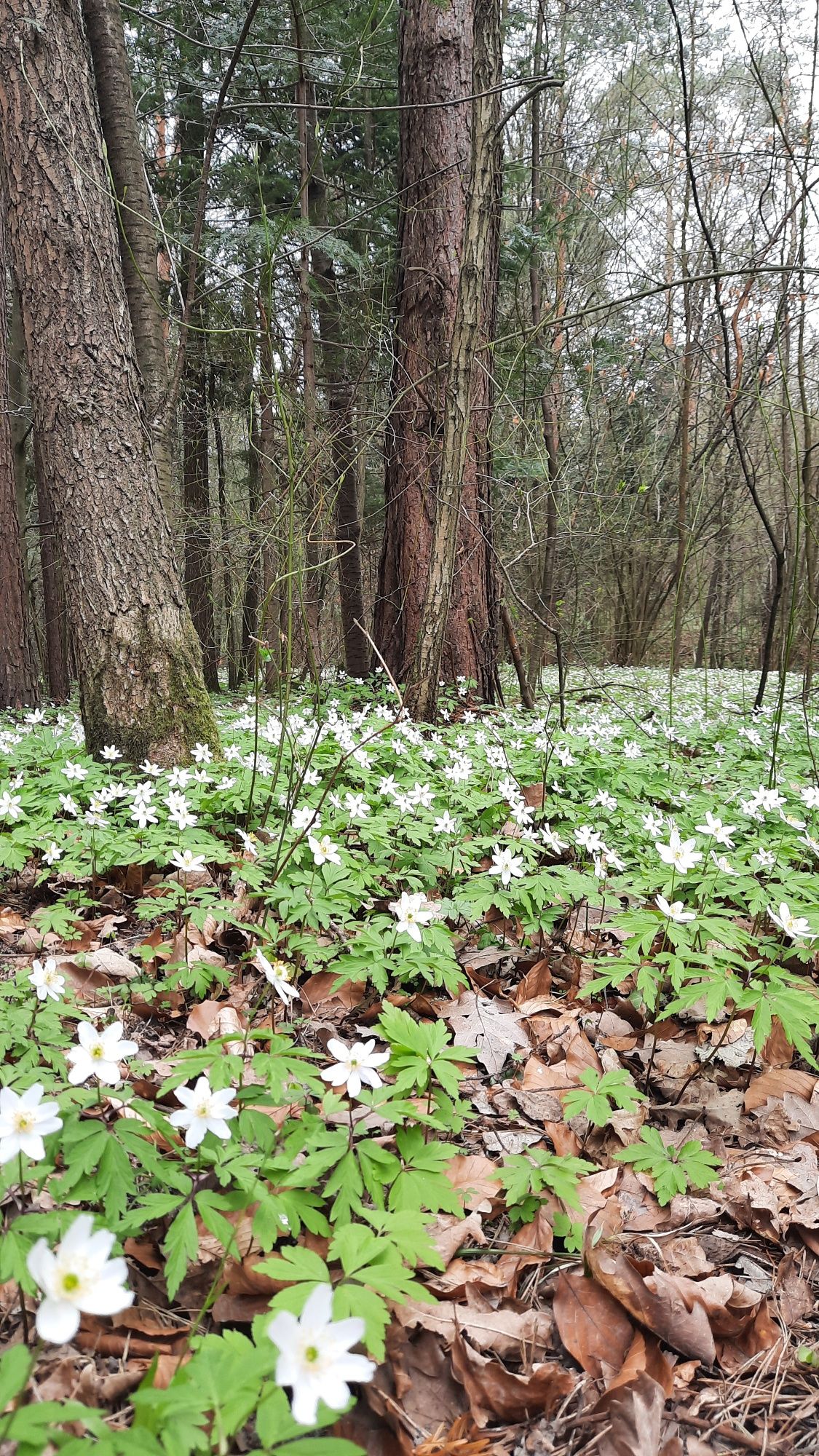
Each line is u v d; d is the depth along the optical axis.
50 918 3.46
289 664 3.88
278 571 4.71
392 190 13.63
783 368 5.51
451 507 6.54
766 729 8.23
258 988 3.37
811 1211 2.33
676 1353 1.92
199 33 10.04
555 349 10.40
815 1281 2.17
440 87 8.12
